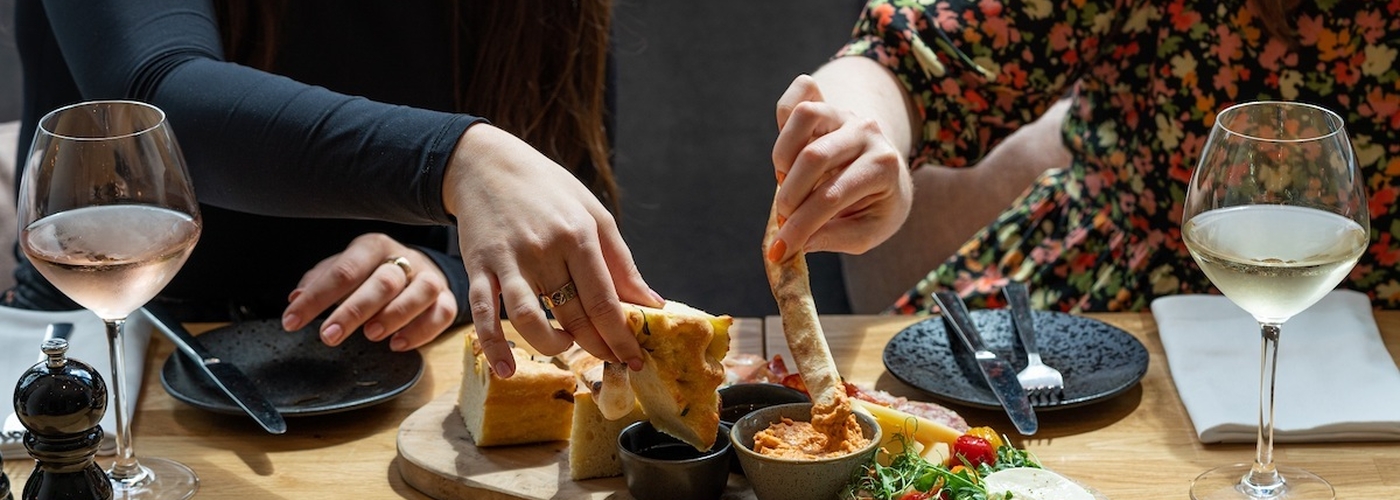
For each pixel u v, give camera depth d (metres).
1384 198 1.61
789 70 3.86
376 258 1.48
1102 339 1.42
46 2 1.44
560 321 1.16
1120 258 1.73
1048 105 1.69
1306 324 1.42
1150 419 1.31
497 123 1.67
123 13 1.40
